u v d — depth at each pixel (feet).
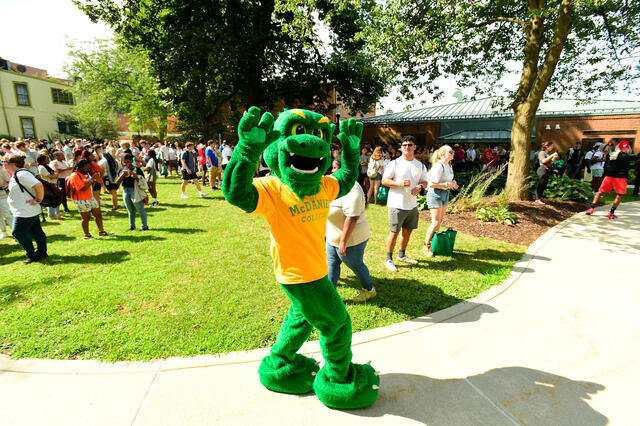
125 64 85.97
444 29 26.00
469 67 33.27
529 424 7.07
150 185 29.35
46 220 25.31
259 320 10.88
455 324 10.86
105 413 7.12
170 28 54.39
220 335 9.97
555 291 13.28
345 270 15.38
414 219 15.49
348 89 61.11
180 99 61.41
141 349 9.27
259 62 58.03
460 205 27.22
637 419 7.20
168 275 14.53
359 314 11.38
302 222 6.56
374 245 19.24
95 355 9.07
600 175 40.04
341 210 10.87
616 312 11.68
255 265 15.75
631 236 20.75
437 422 7.08
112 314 11.28
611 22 26.71
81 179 19.04
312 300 6.65
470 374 8.55
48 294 12.76
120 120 130.21
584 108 66.69
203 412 7.20
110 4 54.44
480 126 72.23
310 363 8.32
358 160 7.76
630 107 61.67
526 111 28.99
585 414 7.34
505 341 9.96
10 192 15.38
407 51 26.91
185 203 31.27
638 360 9.14
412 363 8.95
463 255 17.61
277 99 64.28
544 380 8.38
